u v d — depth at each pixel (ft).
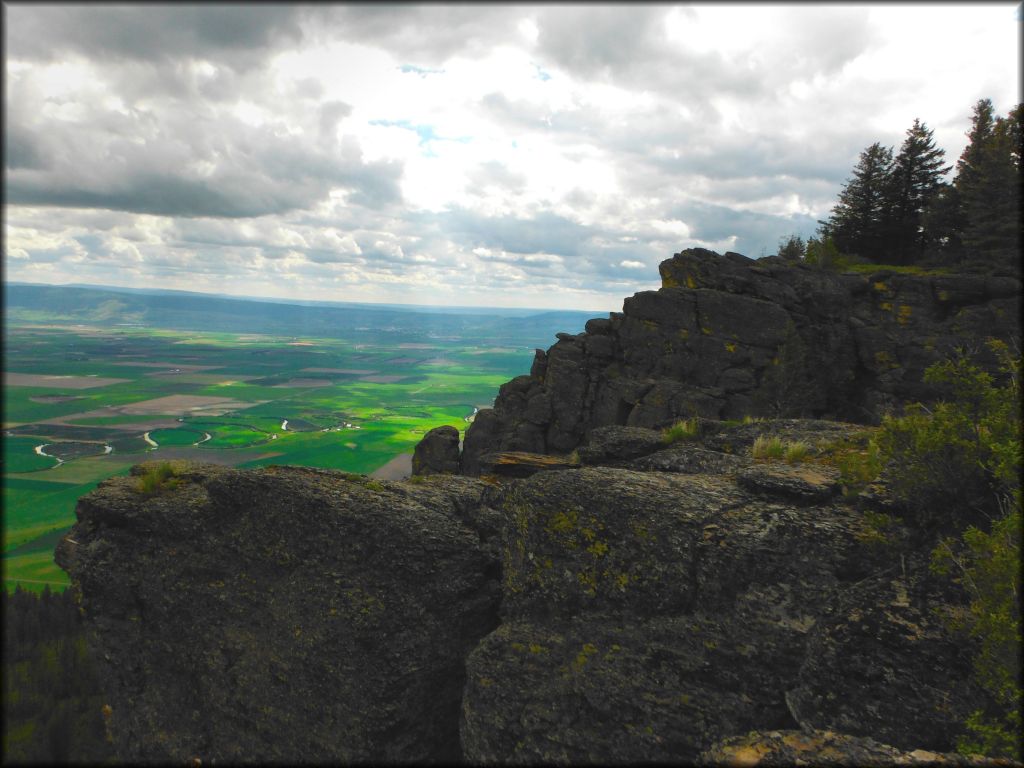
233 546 55.67
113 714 48.03
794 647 37.42
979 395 37.86
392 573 51.03
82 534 59.41
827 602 38.65
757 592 40.78
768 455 56.85
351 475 61.26
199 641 51.72
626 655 41.11
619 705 38.68
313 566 52.47
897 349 137.49
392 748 44.78
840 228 235.40
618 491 49.03
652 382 144.77
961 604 34.73
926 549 38.73
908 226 222.28
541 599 46.88
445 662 48.06
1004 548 29.58
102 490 62.13
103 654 51.65
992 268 152.56
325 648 47.98
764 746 29.58
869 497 43.68
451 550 52.75
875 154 228.84
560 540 47.98
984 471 37.37
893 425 41.39
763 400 135.23
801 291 150.20
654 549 44.62
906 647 33.71
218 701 48.60
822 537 41.96
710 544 43.57
